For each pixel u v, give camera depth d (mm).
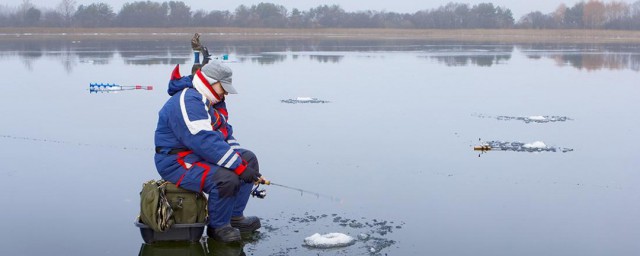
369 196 5258
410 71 18219
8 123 8734
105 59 22422
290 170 6137
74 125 8602
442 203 5070
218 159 4090
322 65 20422
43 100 11281
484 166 6324
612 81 15523
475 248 4094
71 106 10492
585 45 40781
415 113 9992
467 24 84875
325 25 82562
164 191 4102
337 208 4930
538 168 6258
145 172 5980
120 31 73312
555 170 6172
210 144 4074
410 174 6000
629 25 81250
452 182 5719
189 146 4090
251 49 31719
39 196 5176
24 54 25734
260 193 4508
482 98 11984
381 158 6680
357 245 4141
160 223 3990
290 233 4367
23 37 54469
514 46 38312
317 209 4906
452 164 6410
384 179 5809
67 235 4297
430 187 5543
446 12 87125
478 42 47062
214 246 4117
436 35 72688
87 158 6566
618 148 7250
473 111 10242
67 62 20812
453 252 4020
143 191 4121
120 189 5395
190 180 4090
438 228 4473
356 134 8094
